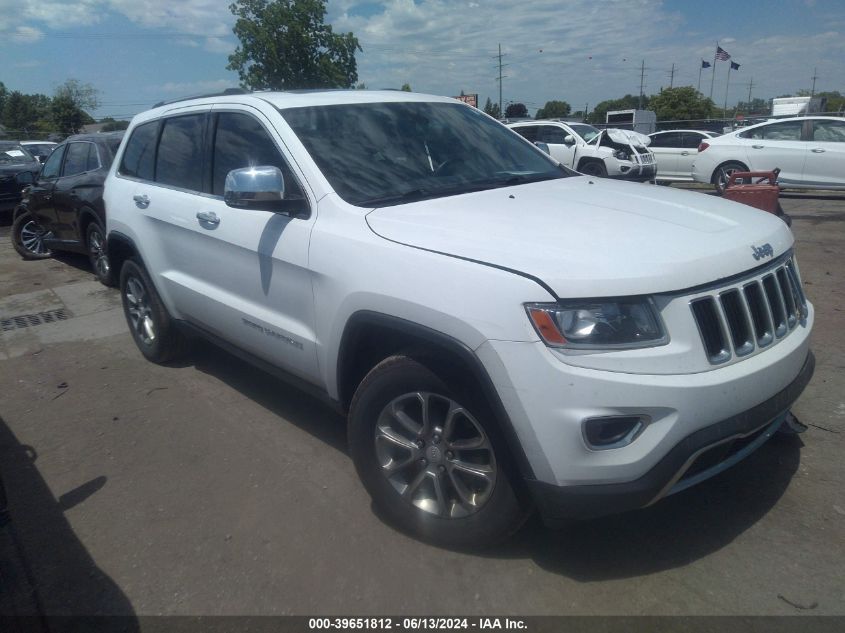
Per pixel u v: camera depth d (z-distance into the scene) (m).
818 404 4.14
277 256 3.49
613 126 36.94
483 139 4.21
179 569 3.04
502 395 2.54
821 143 13.28
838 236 9.45
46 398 5.01
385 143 3.79
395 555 3.02
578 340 2.43
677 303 2.48
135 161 5.22
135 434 4.34
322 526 3.26
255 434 4.22
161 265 4.77
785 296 2.99
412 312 2.77
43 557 3.19
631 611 2.62
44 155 18.94
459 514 2.92
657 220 2.98
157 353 5.31
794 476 3.40
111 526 3.39
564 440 2.44
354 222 3.19
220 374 5.21
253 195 3.30
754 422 2.62
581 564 2.89
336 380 3.31
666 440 2.44
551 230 2.83
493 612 2.66
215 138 4.23
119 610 2.82
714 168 14.28
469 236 2.82
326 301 3.22
